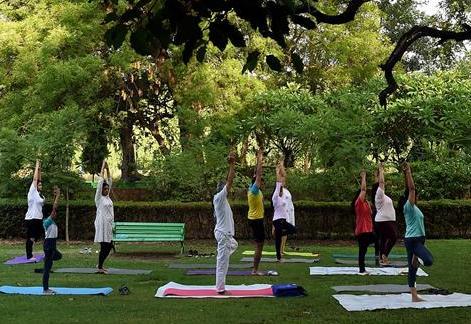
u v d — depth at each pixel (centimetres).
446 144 1922
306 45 2256
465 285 947
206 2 413
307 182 1786
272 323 671
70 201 1806
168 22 452
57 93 1808
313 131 1723
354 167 1700
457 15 1577
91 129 1936
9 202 1792
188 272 1082
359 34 2164
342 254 1406
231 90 1958
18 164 1691
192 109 1953
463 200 1848
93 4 1780
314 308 755
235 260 1277
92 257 1345
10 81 1883
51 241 862
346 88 1995
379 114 1803
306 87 2323
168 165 1916
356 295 843
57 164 1717
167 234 1417
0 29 1833
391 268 1138
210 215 1816
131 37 430
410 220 786
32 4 1986
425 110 1772
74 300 807
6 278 1007
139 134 2339
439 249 1475
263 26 420
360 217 1073
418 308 748
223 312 729
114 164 2739
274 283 957
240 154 2097
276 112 1917
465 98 1850
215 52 1919
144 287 924
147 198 2022
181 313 723
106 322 674
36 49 1806
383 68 844
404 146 1945
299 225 1797
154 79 2017
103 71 1892
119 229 1414
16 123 1820
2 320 681
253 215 1045
